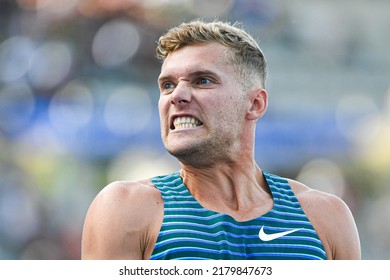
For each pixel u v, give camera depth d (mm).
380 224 37688
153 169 37125
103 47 40750
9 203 35188
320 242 8234
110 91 39688
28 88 39781
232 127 8203
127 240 7770
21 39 41281
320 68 45125
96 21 41031
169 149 8078
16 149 37531
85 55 40625
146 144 37906
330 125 41750
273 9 44531
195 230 7762
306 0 46250
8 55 40906
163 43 8414
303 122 41125
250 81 8445
